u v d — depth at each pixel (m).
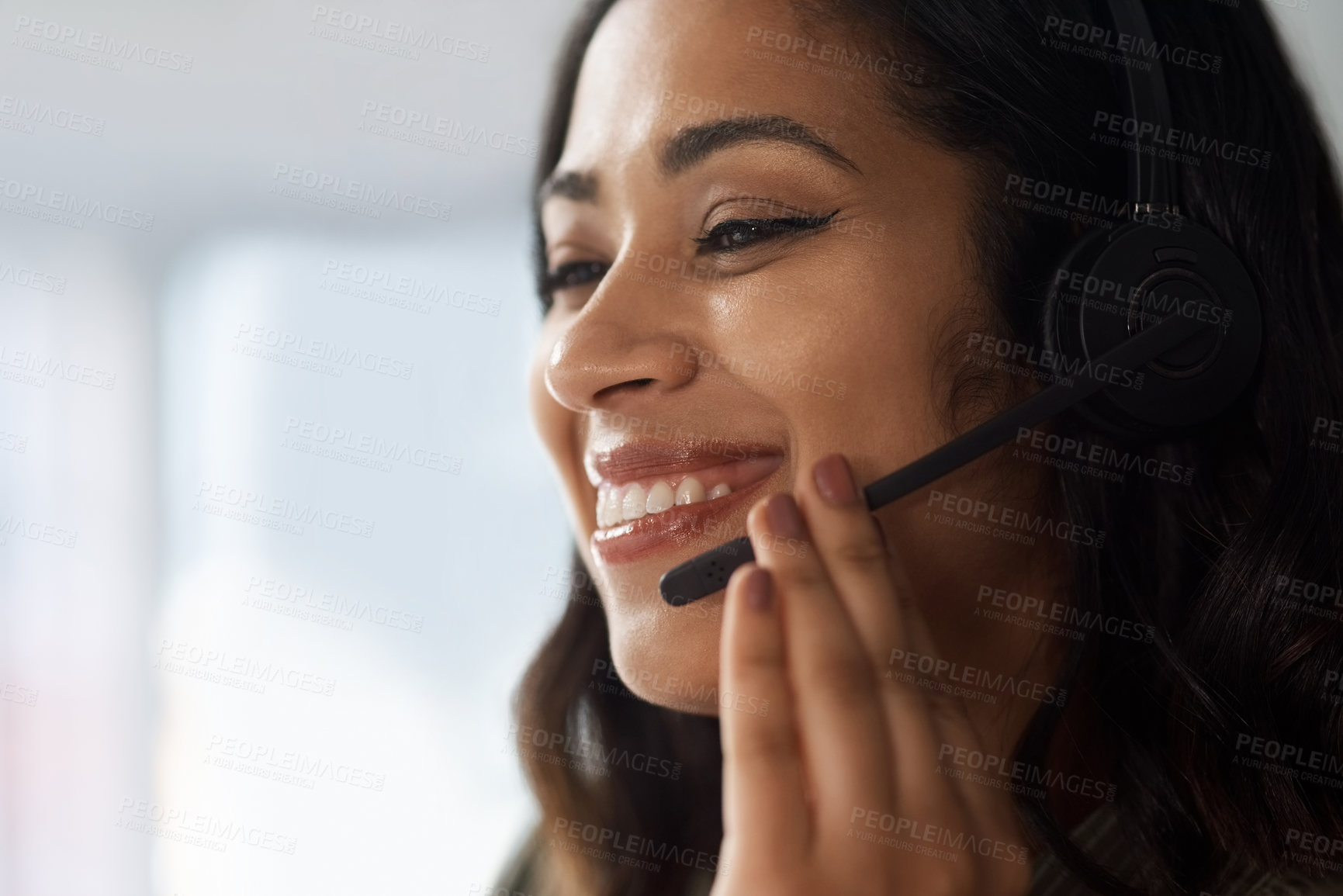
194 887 1.83
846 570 0.64
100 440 1.91
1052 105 0.75
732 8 0.73
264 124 1.87
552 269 0.92
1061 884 0.77
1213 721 0.77
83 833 1.84
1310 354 0.82
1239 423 0.82
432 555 1.82
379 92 1.85
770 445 0.73
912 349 0.71
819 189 0.71
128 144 1.89
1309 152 0.89
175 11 1.84
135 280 1.91
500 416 1.82
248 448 1.88
